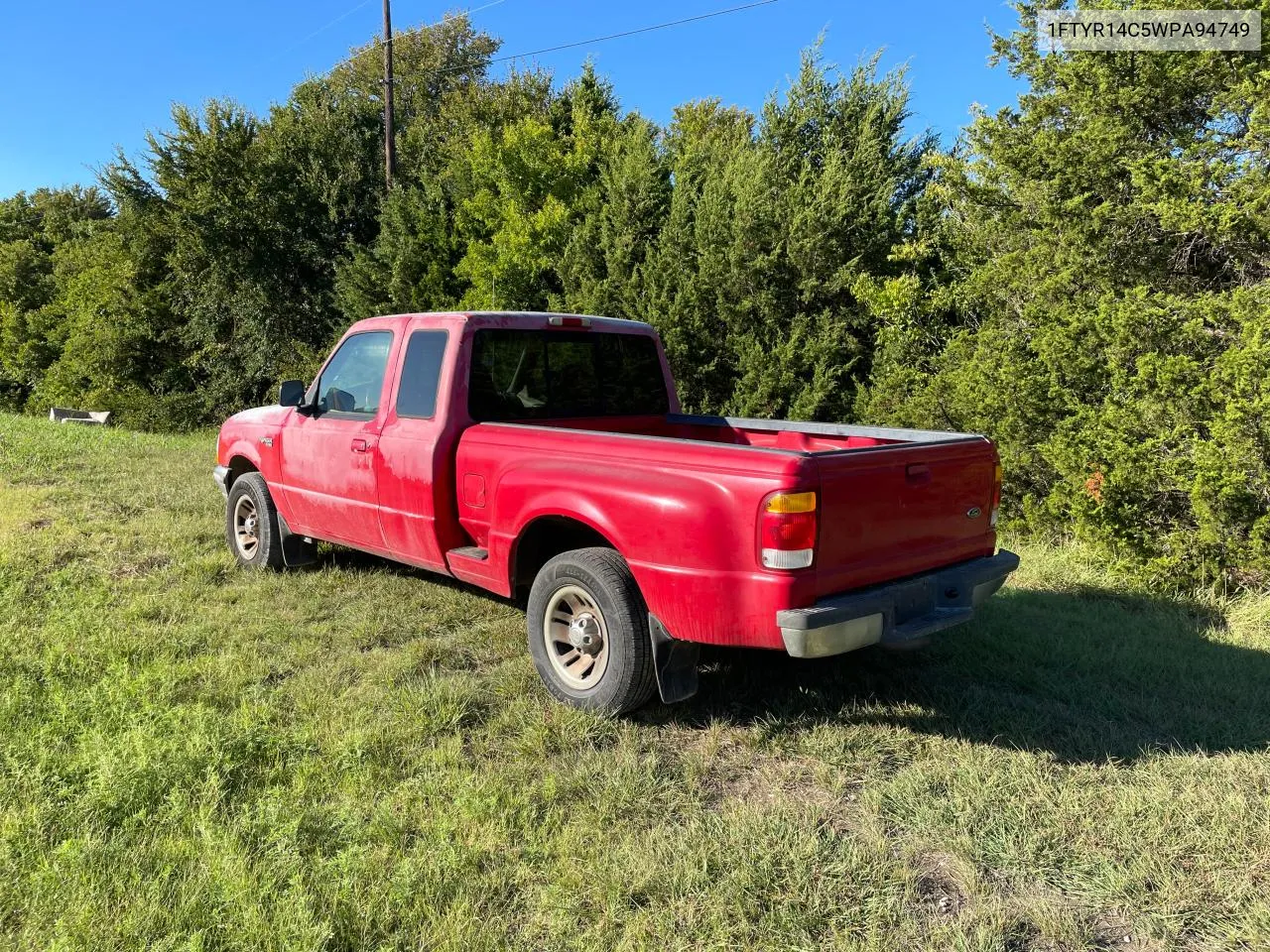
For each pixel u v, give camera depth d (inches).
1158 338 256.8
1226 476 223.0
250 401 764.6
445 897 106.3
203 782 128.0
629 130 631.8
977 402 304.3
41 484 392.2
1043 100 323.0
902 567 148.8
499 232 596.4
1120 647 196.5
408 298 634.8
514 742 148.2
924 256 393.4
